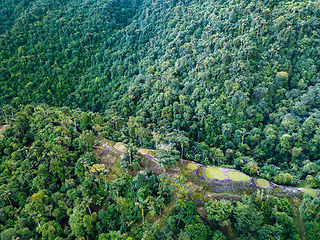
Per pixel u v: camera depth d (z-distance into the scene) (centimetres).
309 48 10344
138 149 8969
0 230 6425
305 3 11138
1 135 10375
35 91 13612
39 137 9350
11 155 8850
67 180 7312
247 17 11606
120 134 9962
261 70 10469
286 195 6706
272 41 10875
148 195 6612
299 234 5866
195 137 10256
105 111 12738
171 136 8881
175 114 10806
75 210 6081
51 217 6562
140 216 6306
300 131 8669
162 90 11981
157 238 5694
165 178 6856
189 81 11619
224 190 6900
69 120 10212
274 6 11675
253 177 7412
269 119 9788
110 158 8681
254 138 9000
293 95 9781
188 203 6078
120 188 7019
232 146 9300
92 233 6069
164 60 13412
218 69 10581
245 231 5659
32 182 7550
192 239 5325
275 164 8788
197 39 12900
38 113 10850
